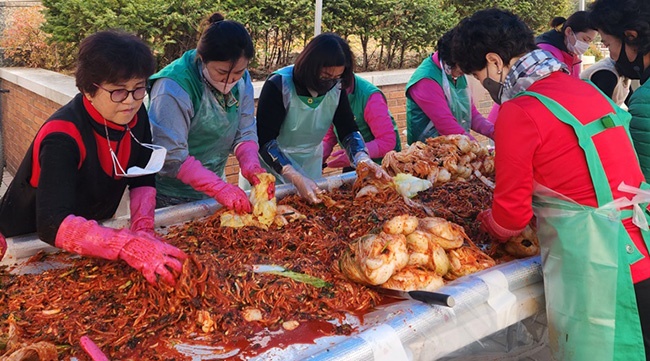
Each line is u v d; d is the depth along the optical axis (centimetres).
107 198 203
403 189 246
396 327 150
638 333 174
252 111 284
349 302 167
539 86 183
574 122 174
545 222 185
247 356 139
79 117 179
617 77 333
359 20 710
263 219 210
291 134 312
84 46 168
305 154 325
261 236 199
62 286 168
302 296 166
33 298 161
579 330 178
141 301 158
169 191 279
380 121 359
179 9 572
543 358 226
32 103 608
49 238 166
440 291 170
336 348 138
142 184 212
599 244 175
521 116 177
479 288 173
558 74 186
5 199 192
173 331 148
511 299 182
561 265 181
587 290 176
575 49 377
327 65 271
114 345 141
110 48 164
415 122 377
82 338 137
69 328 147
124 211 221
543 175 179
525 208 182
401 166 265
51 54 718
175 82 243
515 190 181
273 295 163
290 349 143
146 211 207
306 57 276
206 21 262
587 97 181
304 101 299
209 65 236
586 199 177
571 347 181
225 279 165
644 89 231
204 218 228
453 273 185
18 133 677
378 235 175
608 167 176
